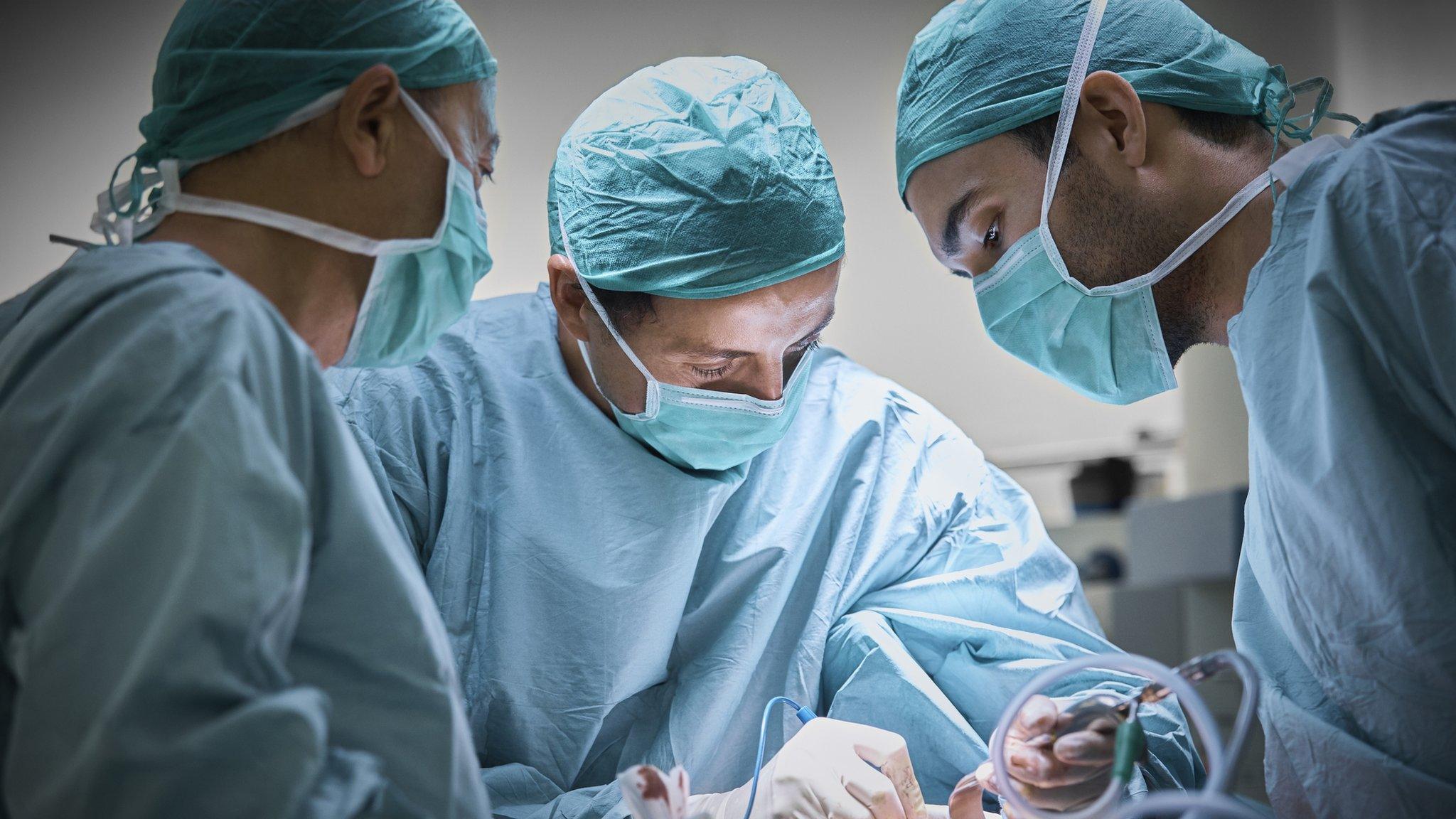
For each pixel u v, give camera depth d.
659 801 1.03
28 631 0.78
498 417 1.67
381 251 1.15
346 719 0.89
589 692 1.59
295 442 0.90
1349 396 1.12
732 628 1.65
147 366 0.84
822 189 1.55
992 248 1.51
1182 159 1.38
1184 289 1.40
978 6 1.51
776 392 1.57
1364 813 1.19
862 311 3.28
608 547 1.62
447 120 1.22
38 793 0.75
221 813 0.74
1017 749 1.12
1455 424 1.09
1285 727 1.28
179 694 0.76
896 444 1.83
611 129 1.58
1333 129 3.21
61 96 2.49
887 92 2.82
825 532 1.75
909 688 1.58
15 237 2.47
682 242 1.49
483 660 1.59
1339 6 3.18
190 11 1.15
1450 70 3.01
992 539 1.76
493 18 2.54
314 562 0.90
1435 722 1.13
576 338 1.63
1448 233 1.10
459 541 1.60
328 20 1.14
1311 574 1.19
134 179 1.14
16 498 0.81
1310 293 1.15
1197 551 3.23
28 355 0.89
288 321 1.12
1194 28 1.43
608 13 2.59
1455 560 1.08
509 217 2.54
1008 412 3.89
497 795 1.52
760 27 2.72
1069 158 1.42
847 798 1.33
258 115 1.11
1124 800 1.35
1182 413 3.78
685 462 1.66
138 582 0.78
